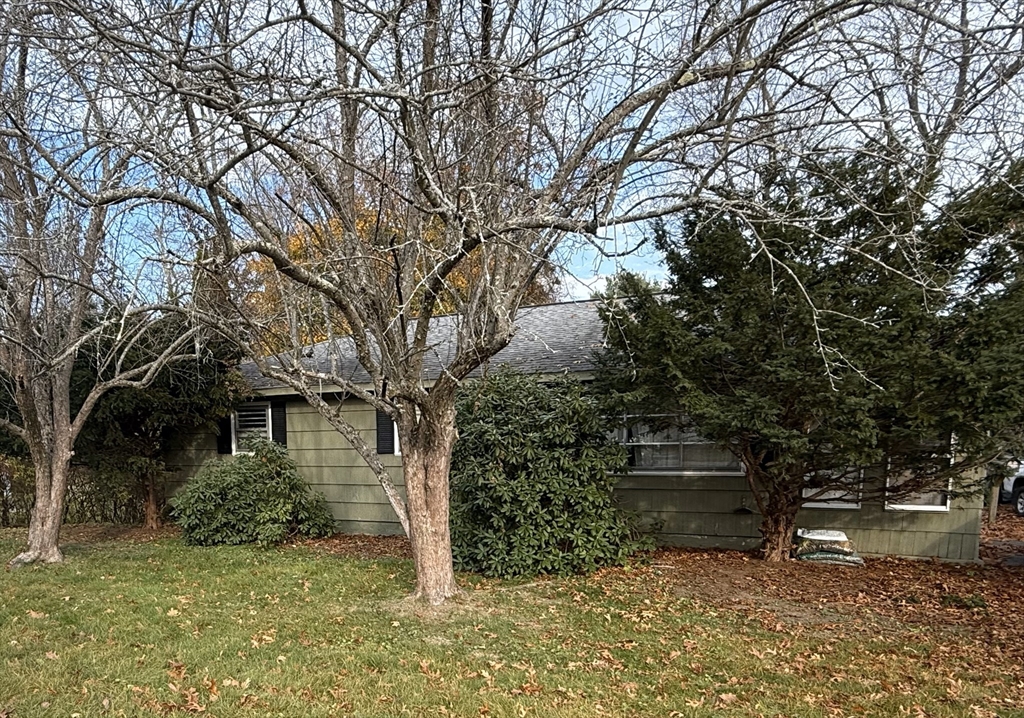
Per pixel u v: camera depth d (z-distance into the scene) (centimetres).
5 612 571
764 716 380
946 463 678
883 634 522
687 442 879
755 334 646
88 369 1018
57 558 809
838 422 631
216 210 455
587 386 811
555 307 1159
